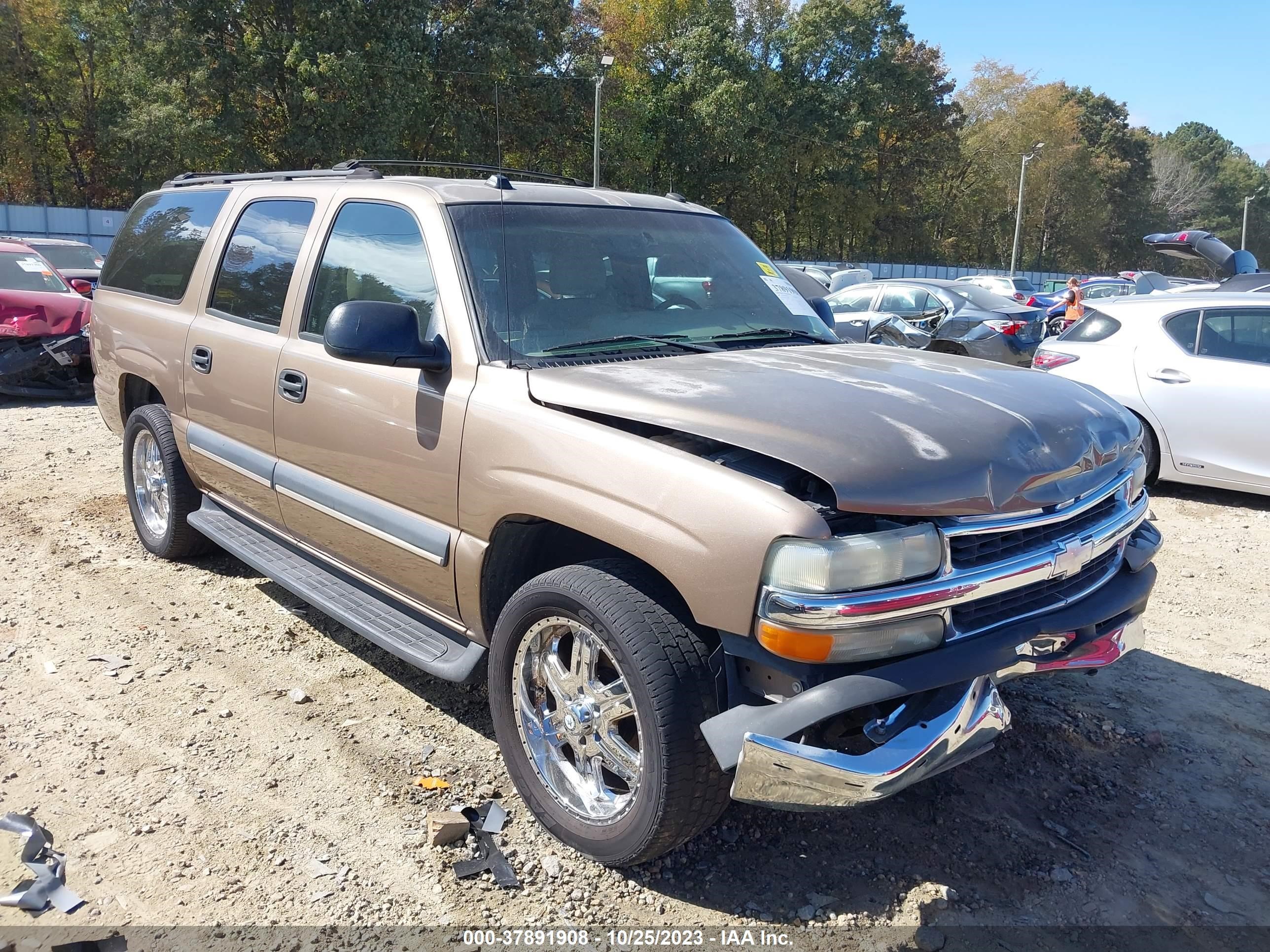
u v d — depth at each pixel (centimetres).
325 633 447
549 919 262
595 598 260
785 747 225
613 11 5022
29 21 4178
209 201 482
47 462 758
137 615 462
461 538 308
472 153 3919
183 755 340
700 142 5116
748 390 271
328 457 363
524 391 292
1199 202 9644
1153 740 365
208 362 436
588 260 348
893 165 6606
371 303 302
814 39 5406
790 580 226
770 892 275
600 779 286
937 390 284
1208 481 730
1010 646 251
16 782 321
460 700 385
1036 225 7625
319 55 3428
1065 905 273
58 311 1020
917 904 271
